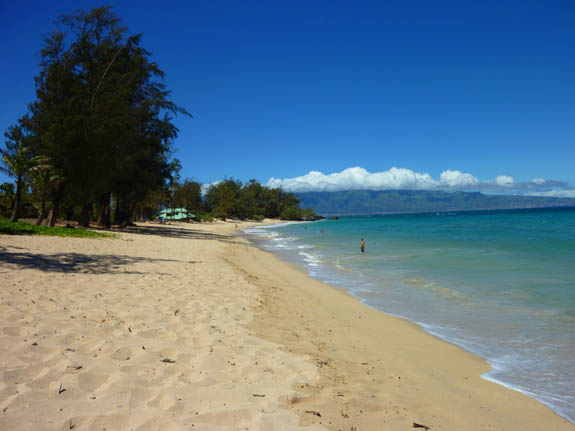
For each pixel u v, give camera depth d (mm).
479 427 3709
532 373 5316
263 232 59406
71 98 24922
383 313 8867
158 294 7762
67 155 24391
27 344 4137
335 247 28312
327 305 9555
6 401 2936
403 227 59938
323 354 5391
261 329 6281
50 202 33656
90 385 3404
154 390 3451
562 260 16672
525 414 4113
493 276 13219
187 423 2945
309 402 3645
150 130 32844
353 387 4250
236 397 3516
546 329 7273
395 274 14578
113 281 8680
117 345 4484
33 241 15328
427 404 4113
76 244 15945
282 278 13969
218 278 11055
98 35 27328
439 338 6934
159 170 36031
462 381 4973
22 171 23812
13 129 24781
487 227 49281
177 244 22891
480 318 8180
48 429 2650
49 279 8070
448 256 19516
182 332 5395
